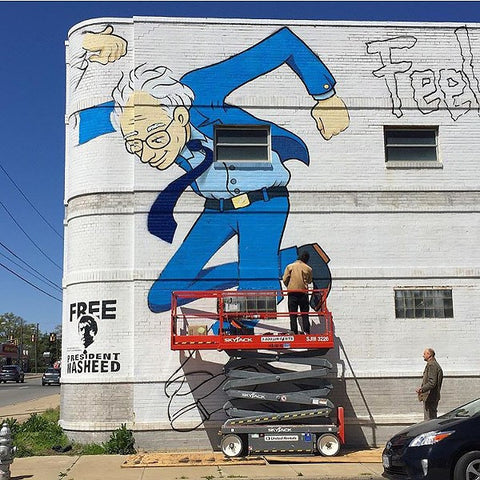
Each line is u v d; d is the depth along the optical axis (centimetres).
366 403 1385
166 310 1388
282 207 1448
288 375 1266
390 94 1514
